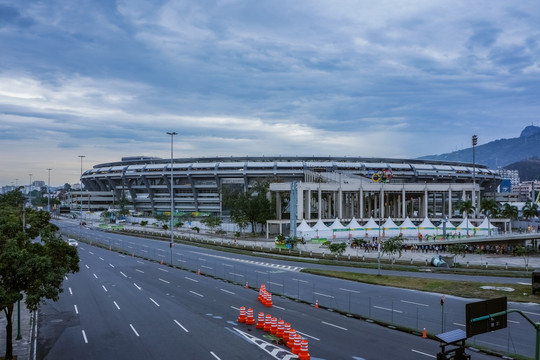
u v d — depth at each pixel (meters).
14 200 132.50
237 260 84.06
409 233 115.44
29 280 30.41
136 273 69.69
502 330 38.00
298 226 118.81
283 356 31.56
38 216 67.81
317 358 30.89
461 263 77.00
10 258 29.50
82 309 46.22
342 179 153.25
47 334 37.62
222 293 54.38
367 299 50.06
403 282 59.44
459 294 51.94
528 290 53.16
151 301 49.88
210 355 31.89
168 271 71.75
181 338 36.09
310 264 78.56
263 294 49.03
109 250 101.31
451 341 23.62
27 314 44.50
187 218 182.62
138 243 116.44
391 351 32.31
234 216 140.38
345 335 36.50
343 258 82.75
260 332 37.91
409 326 38.78
